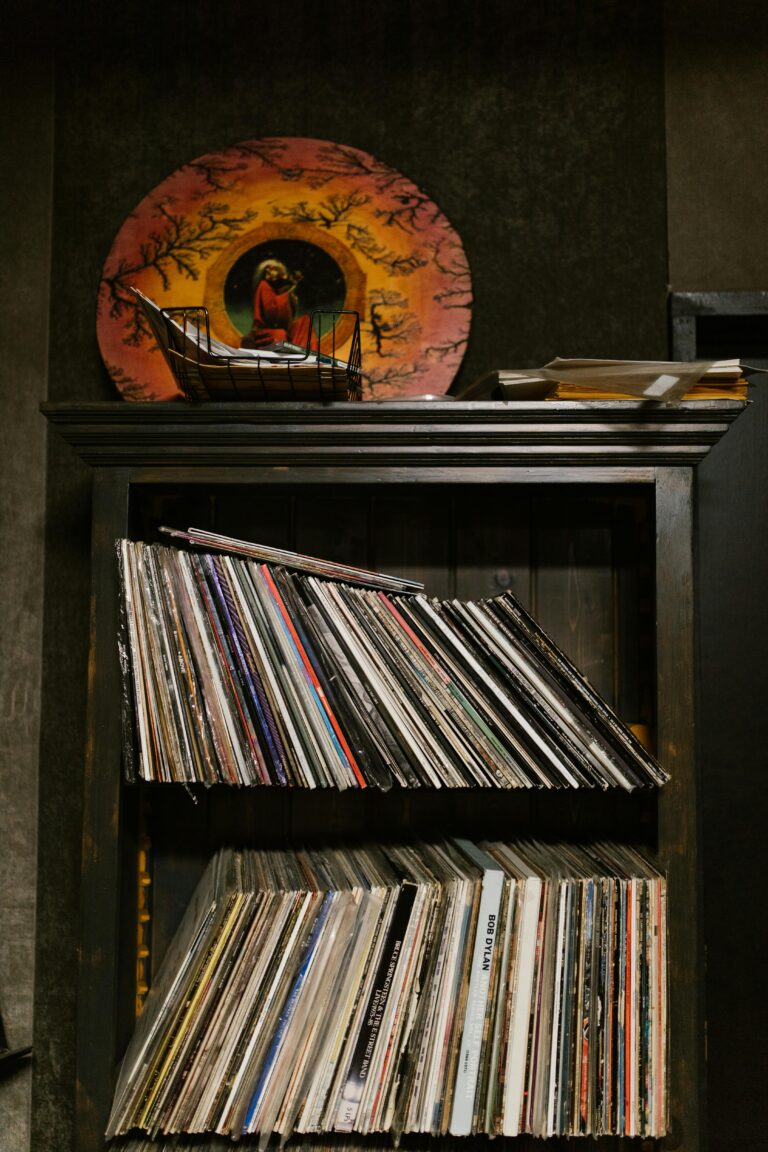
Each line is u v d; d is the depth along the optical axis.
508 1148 1.15
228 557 1.14
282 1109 1.06
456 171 1.42
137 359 1.39
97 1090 1.11
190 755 1.08
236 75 1.44
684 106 1.42
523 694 1.10
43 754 1.38
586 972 1.08
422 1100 1.06
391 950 1.08
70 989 1.34
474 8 1.45
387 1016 1.07
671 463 1.14
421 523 1.37
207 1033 1.07
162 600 1.12
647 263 1.41
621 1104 1.06
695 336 1.38
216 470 1.16
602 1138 1.20
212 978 1.07
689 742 1.12
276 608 1.12
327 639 1.11
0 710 1.38
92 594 1.15
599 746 1.10
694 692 1.13
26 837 1.36
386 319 1.39
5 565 1.40
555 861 1.16
